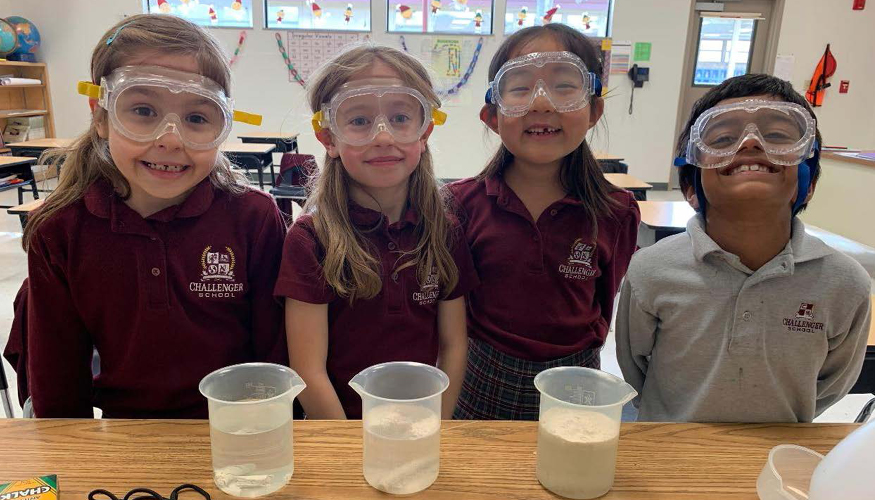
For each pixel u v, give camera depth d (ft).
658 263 4.02
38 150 15.80
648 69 22.58
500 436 2.91
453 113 22.80
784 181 3.34
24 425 2.90
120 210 3.53
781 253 3.58
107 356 3.83
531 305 4.49
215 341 3.91
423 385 2.66
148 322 3.67
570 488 2.42
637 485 2.56
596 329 4.68
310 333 3.85
